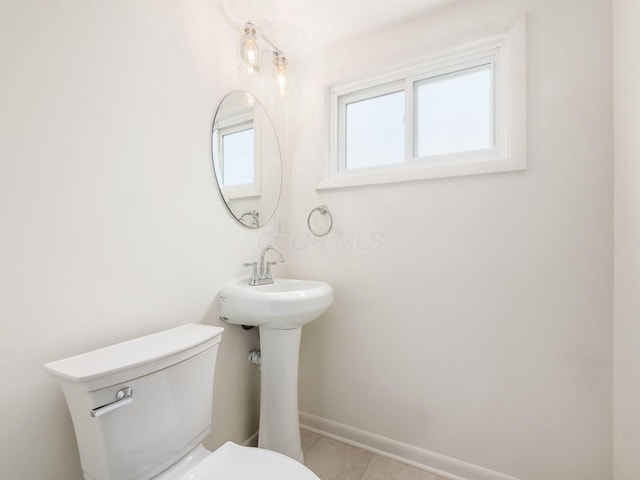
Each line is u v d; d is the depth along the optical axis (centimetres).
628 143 97
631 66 94
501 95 132
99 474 73
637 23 90
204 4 129
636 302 91
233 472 79
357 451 152
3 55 74
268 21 145
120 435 74
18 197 76
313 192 170
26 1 78
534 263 121
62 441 83
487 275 129
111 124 96
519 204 123
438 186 138
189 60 122
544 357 119
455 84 148
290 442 136
